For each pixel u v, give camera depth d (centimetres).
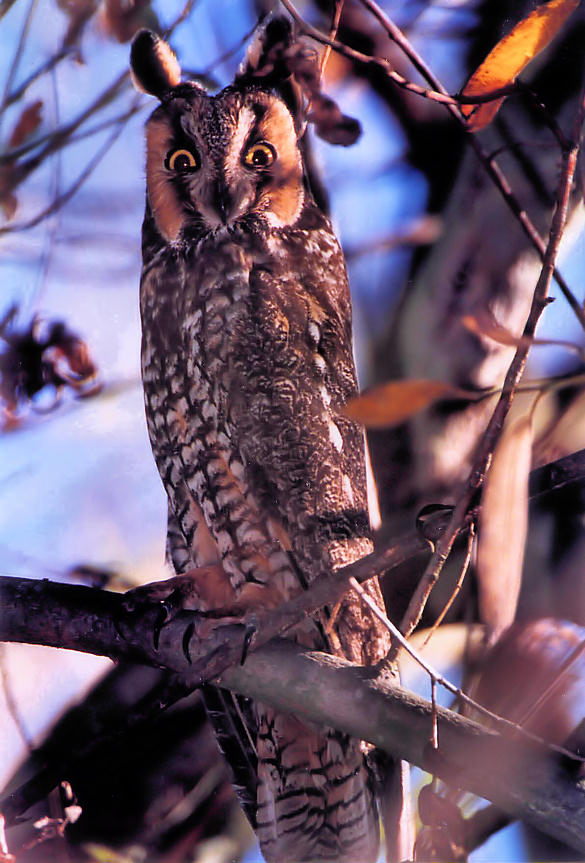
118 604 653
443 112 665
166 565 666
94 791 660
